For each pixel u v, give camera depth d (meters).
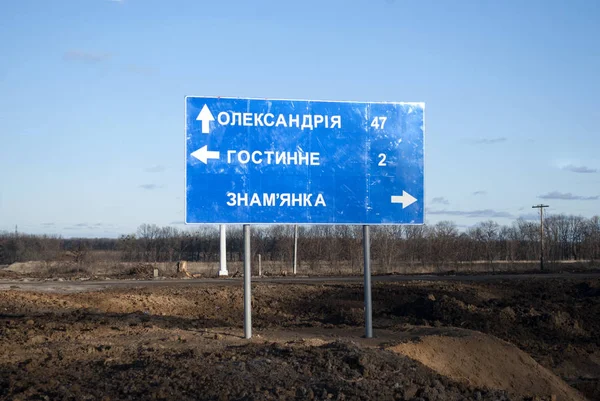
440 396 9.82
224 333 15.32
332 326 18.81
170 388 8.98
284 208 14.16
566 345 20.36
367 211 14.55
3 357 11.68
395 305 25.02
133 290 27.72
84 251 57.44
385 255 54.66
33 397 8.85
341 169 14.47
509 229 67.69
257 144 14.12
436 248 58.38
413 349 12.90
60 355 11.70
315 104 14.42
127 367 10.51
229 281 34.19
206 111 13.94
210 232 70.31
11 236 71.81
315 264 53.25
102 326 16.55
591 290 29.14
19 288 29.06
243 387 9.11
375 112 14.68
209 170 13.89
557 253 70.25
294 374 9.88
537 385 13.88
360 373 10.17
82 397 8.73
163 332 15.28
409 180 14.74
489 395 10.67
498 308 24.27
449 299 23.70
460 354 13.70
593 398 15.30
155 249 66.50
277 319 21.45
